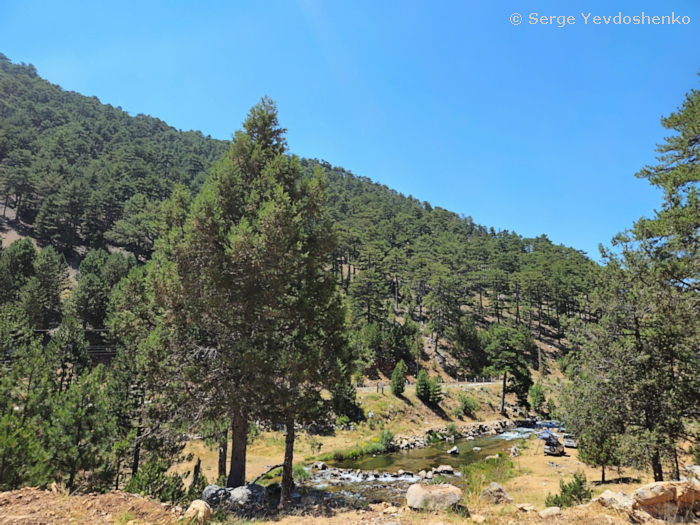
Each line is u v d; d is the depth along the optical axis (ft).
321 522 30.27
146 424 46.85
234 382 43.09
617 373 42.42
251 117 57.62
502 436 130.52
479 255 379.76
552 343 262.26
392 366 178.50
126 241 259.39
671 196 41.37
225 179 49.37
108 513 24.64
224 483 51.37
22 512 22.17
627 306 43.16
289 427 42.83
